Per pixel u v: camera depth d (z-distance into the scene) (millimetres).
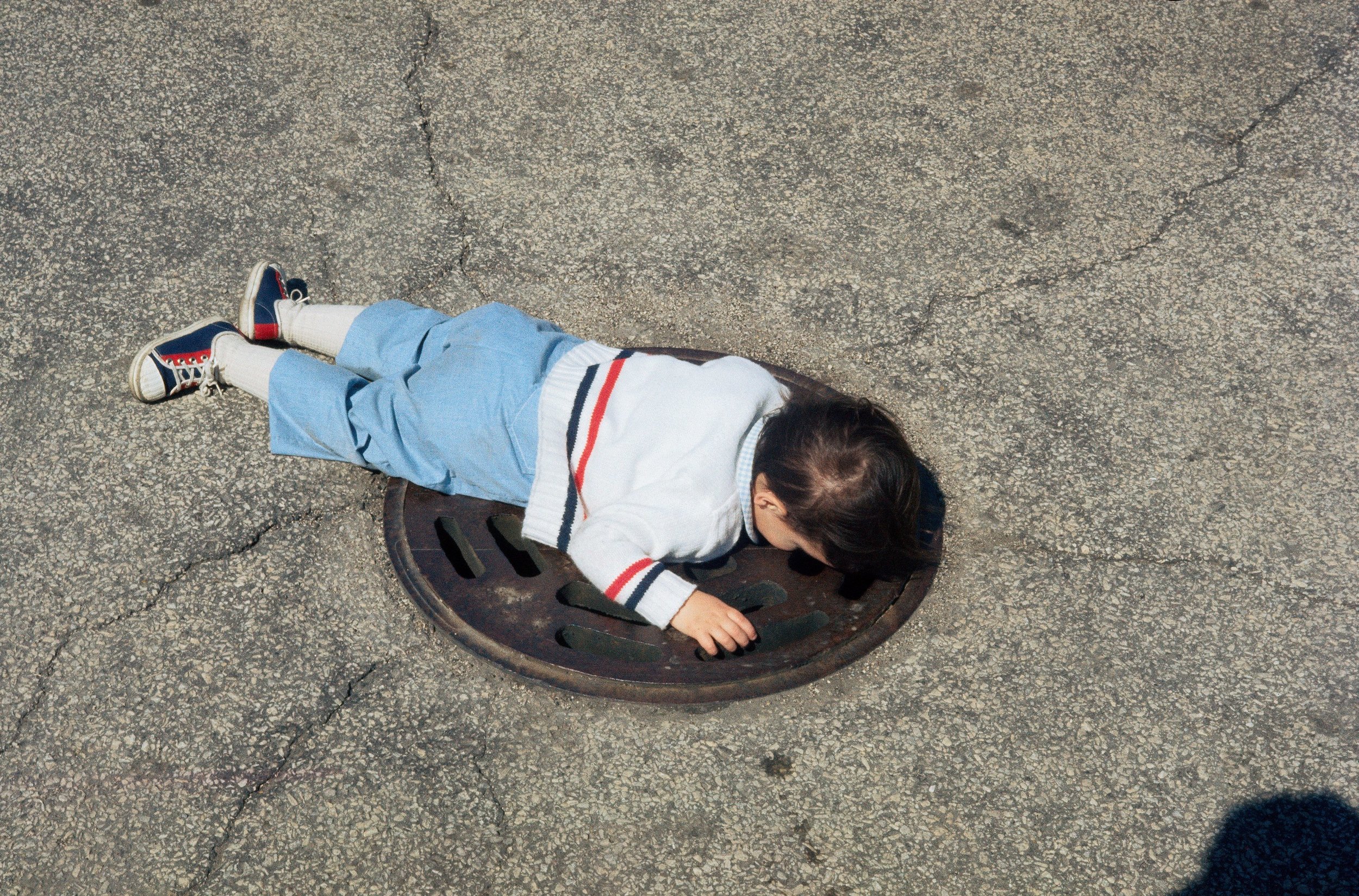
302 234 3127
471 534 2385
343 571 2352
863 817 1988
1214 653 2256
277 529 2426
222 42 3738
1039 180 3375
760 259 3117
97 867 1904
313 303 2949
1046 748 2094
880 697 2158
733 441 2113
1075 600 2344
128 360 2777
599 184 3320
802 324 2945
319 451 2494
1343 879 1923
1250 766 2076
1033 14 3994
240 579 2330
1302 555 2439
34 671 2166
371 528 2436
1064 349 2893
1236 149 3492
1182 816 2006
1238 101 3656
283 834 1945
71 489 2492
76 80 3570
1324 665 2238
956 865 1932
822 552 2150
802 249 3148
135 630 2236
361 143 3406
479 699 2135
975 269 3104
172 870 1899
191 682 2152
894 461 2020
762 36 3873
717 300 3002
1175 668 2227
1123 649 2258
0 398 2674
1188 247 3178
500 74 3674
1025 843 1963
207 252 3062
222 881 1889
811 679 2168
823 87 3684
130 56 3668
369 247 3104
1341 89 3697
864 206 3281
